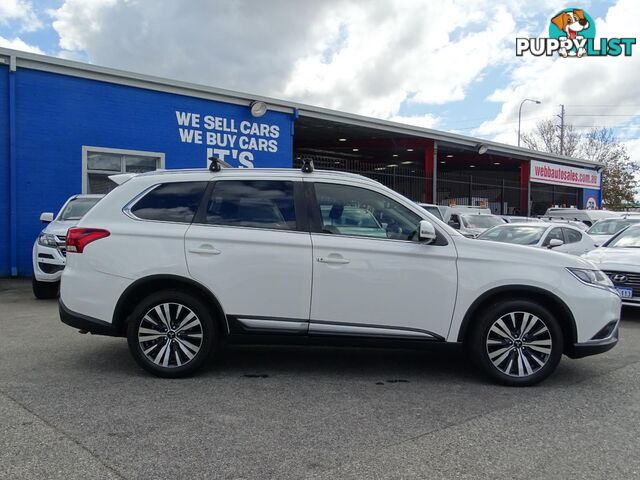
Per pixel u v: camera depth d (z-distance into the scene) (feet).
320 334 16.08
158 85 47.73
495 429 12.91
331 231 16.38
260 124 55.26
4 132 40.22
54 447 11.51
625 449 11.89
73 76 43.16
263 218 16.49
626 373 17.85
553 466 11.02
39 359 18.37
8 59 39.75
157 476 10.34
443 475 10.54
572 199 115.03
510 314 16.15
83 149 43.88
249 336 16.17
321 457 11.24
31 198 41.65
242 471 10.59
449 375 17.31
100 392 15.07
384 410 14.07
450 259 16.12
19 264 41.34
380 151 91.40
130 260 16.12
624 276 27.27
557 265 16.31
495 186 97.25
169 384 15.89
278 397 14.94
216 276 16.01
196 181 16.97
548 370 16.12
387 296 16.05
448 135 78.54
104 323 16.21
